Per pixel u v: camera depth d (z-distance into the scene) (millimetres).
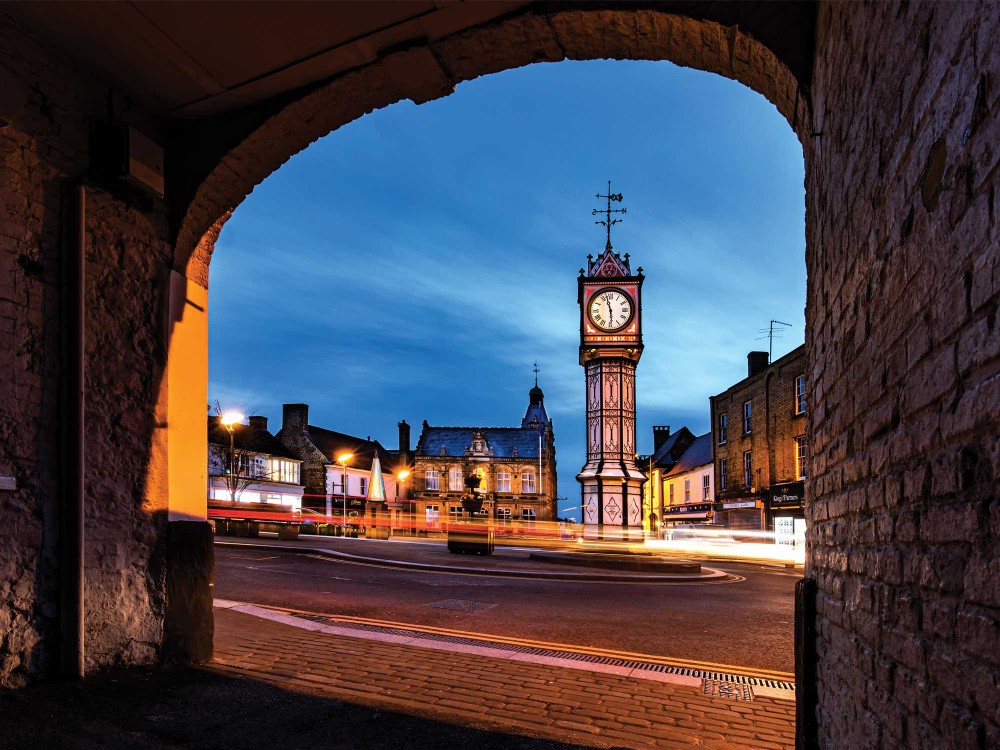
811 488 3934
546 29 4574
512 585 12195
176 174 5465
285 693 4723
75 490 4430
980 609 1410
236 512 31078
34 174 4344
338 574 12773
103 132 4824
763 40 3787
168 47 4535
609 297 21000
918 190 1877
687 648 7227
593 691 5293
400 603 9531
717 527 32469
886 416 2223
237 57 4703
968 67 1490
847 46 2795
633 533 20281
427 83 5172
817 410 3732
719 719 4727
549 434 57875
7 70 4156
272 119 5207
